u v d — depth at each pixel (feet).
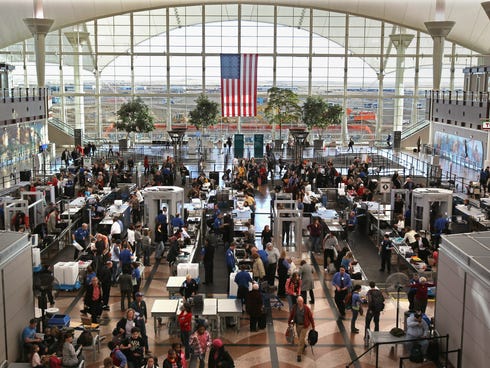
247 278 53.78
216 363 38.83
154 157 153.17
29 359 41.63
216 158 156.15
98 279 54.03
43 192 82.17
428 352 45.42
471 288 41.24
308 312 45.98
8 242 43.83
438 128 157.99
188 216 80.79
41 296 50.19
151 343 48.70
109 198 96.94
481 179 106.01
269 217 92.38
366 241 80.48
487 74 127.54
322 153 163.43
